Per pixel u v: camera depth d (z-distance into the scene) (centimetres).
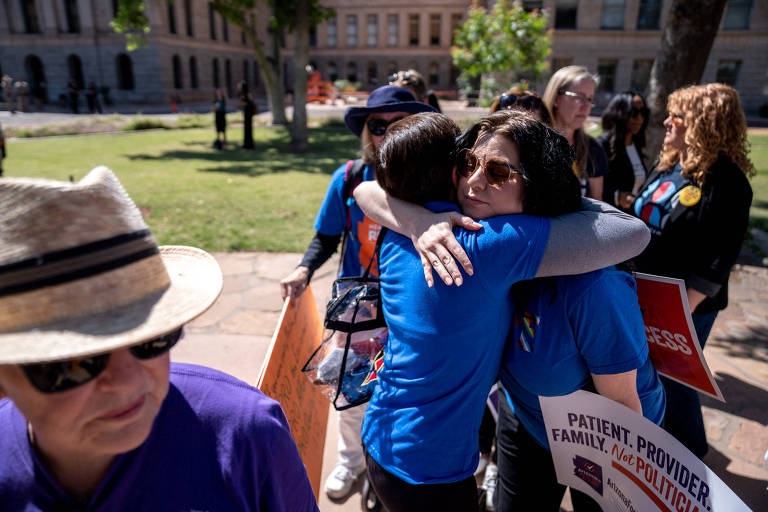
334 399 166
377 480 148
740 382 328
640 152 356
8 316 69
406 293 136
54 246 68
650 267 227
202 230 661
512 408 170
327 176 1095
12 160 1263
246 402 95
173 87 3900
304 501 105
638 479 136
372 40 4788
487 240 121
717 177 206
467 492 143
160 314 76
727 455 264
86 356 70
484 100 1430
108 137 1841
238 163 1271
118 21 1736
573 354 132
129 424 78
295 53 1461
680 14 500
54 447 80
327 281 492
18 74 3828
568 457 154
